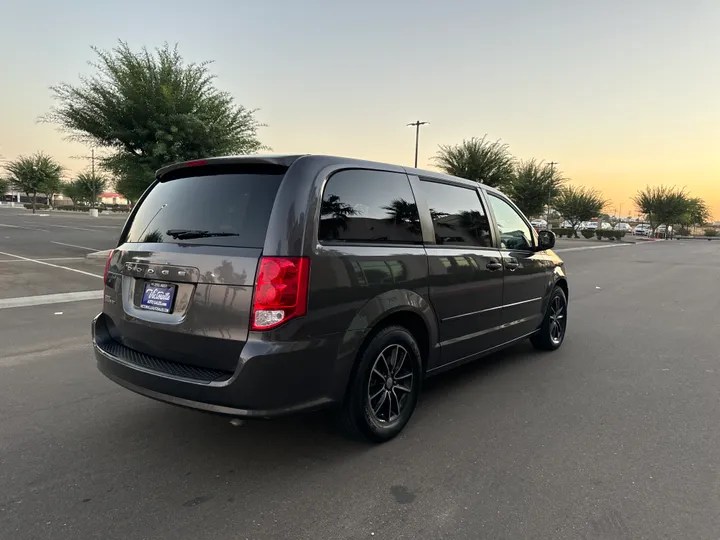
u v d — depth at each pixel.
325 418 3.77
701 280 14.12
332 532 2.38
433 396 4.28
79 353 5.41
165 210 3.32
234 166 3.17
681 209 65.31
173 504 2.61
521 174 38.38
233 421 2.74
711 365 5.32
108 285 3.47
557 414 3.90
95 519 2.46
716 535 2.40
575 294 11.04
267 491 2.74
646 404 4.14
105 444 3.29
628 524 2.48
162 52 16.02
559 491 2.78
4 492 2.70
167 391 2.86
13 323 6.79
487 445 3.34
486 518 2.51
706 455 3.23
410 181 3.68
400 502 2.65
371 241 3.22
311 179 2.93
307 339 2.77
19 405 3.94
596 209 55.97
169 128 15.44
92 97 15.50
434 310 3.67
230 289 2.74
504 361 5.41
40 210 64.94
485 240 4.40
